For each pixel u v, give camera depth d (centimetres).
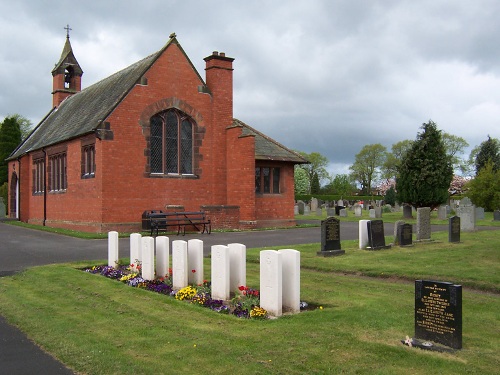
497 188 4578
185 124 2898
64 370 660
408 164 3959
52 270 1416
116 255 1457
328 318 880
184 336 788
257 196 3094
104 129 2567
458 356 692
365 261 1564
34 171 3647
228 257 1020
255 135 3164
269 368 646
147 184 2711
